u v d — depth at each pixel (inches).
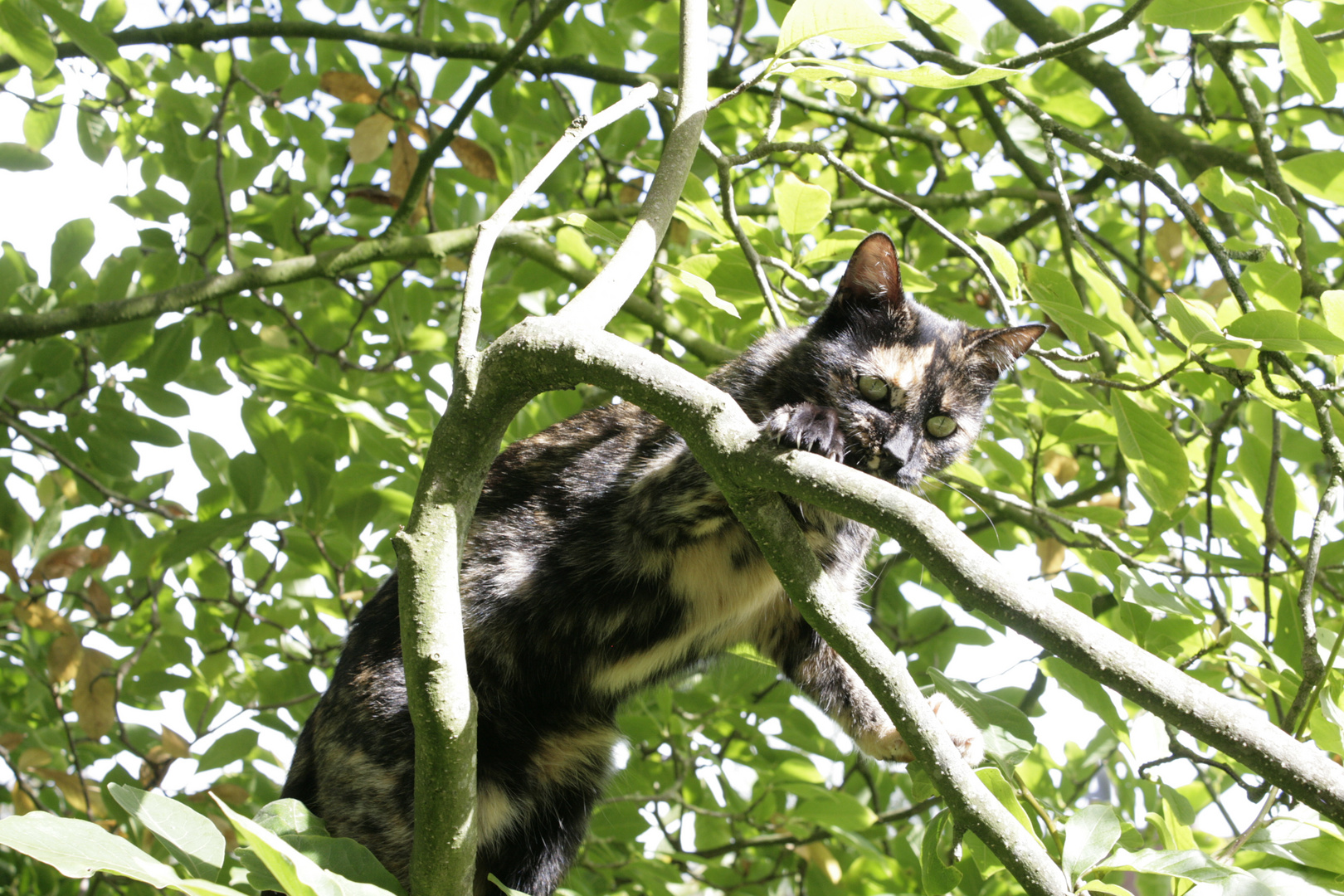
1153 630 109.5
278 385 147.7
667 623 123.5
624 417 126.8
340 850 73.6
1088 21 184.5
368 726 112.6
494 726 121.6
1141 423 106.6
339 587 165.2
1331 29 147.6
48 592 164.6
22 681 199.3
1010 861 63.5
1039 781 150.1
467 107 171.6
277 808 78.2
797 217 123.3
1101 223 231.8
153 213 180.1
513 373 70.3
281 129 194.1
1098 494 183.6
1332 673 88.6
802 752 185.3
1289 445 152.6
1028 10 184.1
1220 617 127.0
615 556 119.2
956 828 66.5
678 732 183.3
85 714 155.4
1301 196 173.9
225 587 184.1
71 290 175.2
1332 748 80.7
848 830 150.6
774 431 89.0
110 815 149.3
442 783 69.5
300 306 192.7
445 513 70.2
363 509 156.8
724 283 131.5
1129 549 144.1
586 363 68.6
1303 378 105.5
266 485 167.6
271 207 199.0
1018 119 195.2
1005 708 97.0
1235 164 175.9
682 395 67.8
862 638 67.4
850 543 122.3
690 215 129.4
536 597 120.3
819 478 64.0
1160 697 57.6
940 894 88.5
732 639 133.0
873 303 130.3
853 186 219.9
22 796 165.2
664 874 157.8
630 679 129.9
